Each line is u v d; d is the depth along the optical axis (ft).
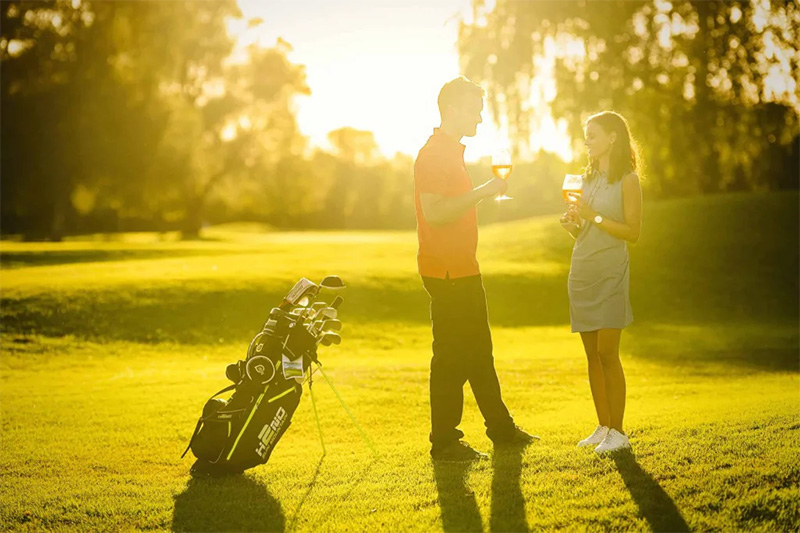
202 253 103.40
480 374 17.30
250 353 16.20
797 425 17.57
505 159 17.65
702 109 97.81
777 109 92.22
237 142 176.35
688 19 96.32
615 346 16.81
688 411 23.47
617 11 99.45
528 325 66.80
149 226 217.97
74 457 20.58
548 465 15.53
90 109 133.80
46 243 129.90
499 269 84.28
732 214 98.58
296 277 73.05
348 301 67.77
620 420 16.80
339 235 188.85
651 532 12.03
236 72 173.99
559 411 27.94
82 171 135.23
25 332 53.52
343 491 14.99
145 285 66.44
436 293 16.89
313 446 21.62
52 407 29.40
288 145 183.32
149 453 21.08
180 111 148.46
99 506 14.73
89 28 138.21
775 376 39.09
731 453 15.43
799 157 109.70
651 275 83.66
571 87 100.63
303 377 16.06
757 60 88.69
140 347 52.65
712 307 74.79
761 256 88.74
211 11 163.73
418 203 16.88
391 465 16.97
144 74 142.20
